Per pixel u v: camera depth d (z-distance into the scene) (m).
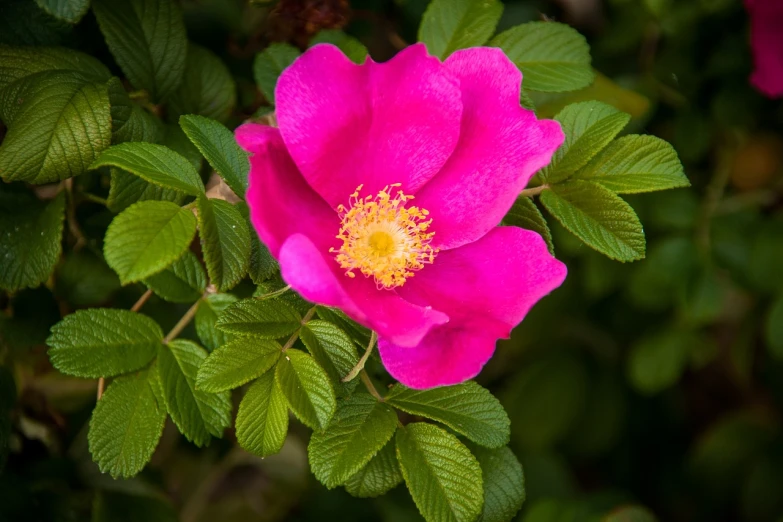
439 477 0.53
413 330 0.51
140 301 0.57
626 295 0.70
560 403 0.74
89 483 0.61
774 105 0.66
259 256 0.53
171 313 0.61
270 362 0.52
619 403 0.75
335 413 0.53
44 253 0.56
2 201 0.57
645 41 0.66
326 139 0.53
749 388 0.80
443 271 0.54
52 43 0.56
